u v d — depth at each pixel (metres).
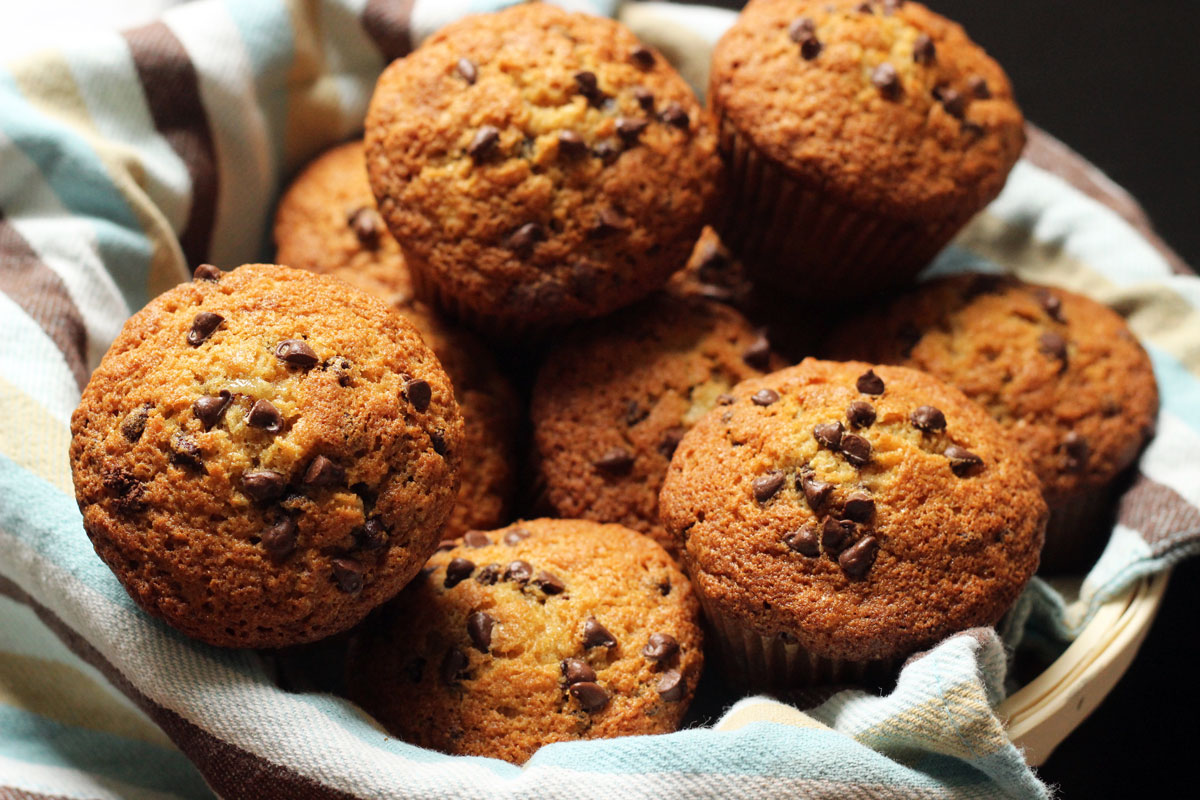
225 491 0.34
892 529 0.36
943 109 0.42
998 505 0.37
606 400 0.41
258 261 0.48
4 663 0.40
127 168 0.43
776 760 0.35
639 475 0.41
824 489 0.37
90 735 0.40
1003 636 0.39
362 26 0.46
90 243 0.41
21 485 0.37
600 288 0.40
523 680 0.37
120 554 0.34
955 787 0.36
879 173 0.41
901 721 0.36
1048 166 0.48
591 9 0.47
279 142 0.47
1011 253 0.47
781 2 0.43
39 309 0.40
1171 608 0.46
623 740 0.35
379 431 0.35
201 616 0.34
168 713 0.35
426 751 0.35
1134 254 0.46
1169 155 0.56
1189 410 0.43
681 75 0.48
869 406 0.38
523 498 0.43
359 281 0.44
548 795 0.34
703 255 0.45
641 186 0.40
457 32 0.41
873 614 0.36
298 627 0.35
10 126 0.42
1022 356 0.42
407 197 0.40
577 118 0.40
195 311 0.35
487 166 0.40
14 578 0.38
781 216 0.43
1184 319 0.44
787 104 0.41
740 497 0.37
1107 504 0.43
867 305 0.45
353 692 0.38
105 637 0.36
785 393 0.38
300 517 0.34
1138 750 0.46
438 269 0.40
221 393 0.34
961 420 0.38
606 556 0.38
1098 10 0.57
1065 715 0.39
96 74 0.43
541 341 0.43
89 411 0.35
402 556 0.35
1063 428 0.42
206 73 0.44
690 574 0.38
